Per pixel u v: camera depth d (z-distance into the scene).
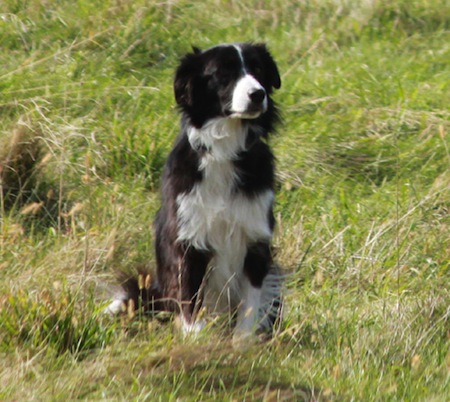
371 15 17.62
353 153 13.23
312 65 15.82
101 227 11.19
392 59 16.22
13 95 13.88
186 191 9.24
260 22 17.42
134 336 8.84
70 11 16.55
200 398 7.56
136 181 12.48
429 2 18.11
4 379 7.75
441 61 16.09
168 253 9.47
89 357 8.28
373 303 9.94
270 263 9.55
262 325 9.57
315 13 17.70
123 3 16.55
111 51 15.52
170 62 15.70
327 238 11.23
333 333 8.99
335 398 7.71
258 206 9.32
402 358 8.55
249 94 8.91
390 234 11.25
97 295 9.84
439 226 11.35
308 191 12.34
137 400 7.36
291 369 8.24
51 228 11.19
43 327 8.49
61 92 14.02
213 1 17.84
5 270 10.05
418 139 13.45
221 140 9.19
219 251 9.39
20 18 16.25
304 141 13.35
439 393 7.95
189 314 9.26
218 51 9.23
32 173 11.99
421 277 10.45
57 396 7.47
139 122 13.49
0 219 11.35
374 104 14.36
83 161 12.62
